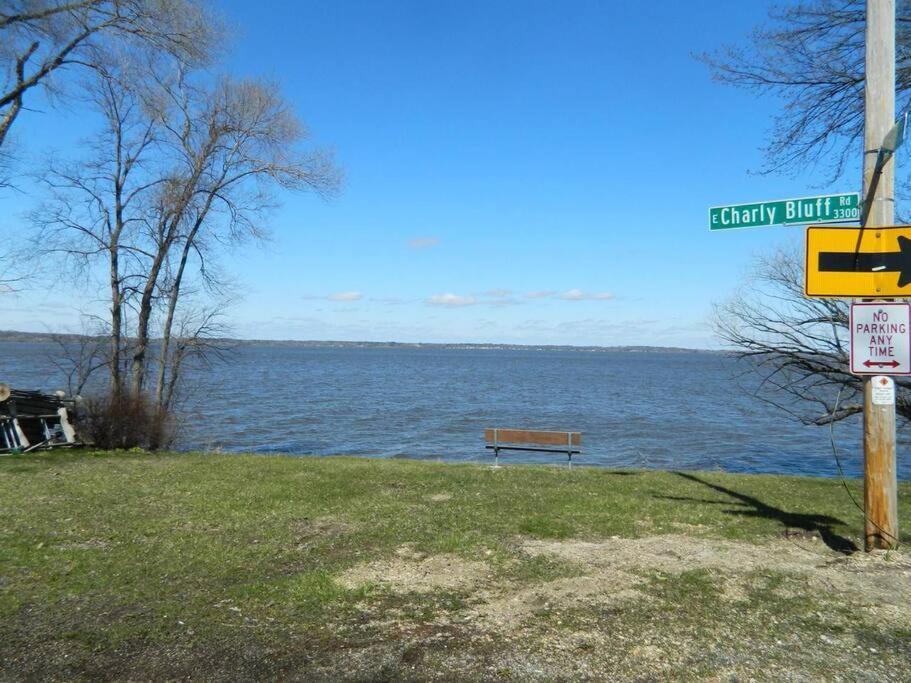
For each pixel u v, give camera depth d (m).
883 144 6.05
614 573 5.98
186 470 13.30
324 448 24.17
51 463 14.42
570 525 8.02
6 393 16.06
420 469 13.73
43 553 6.70
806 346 15.98
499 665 4.20
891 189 6.23
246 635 4.65
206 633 4.69
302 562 6.43
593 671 4.13
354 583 5.73
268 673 4.11
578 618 4.93
